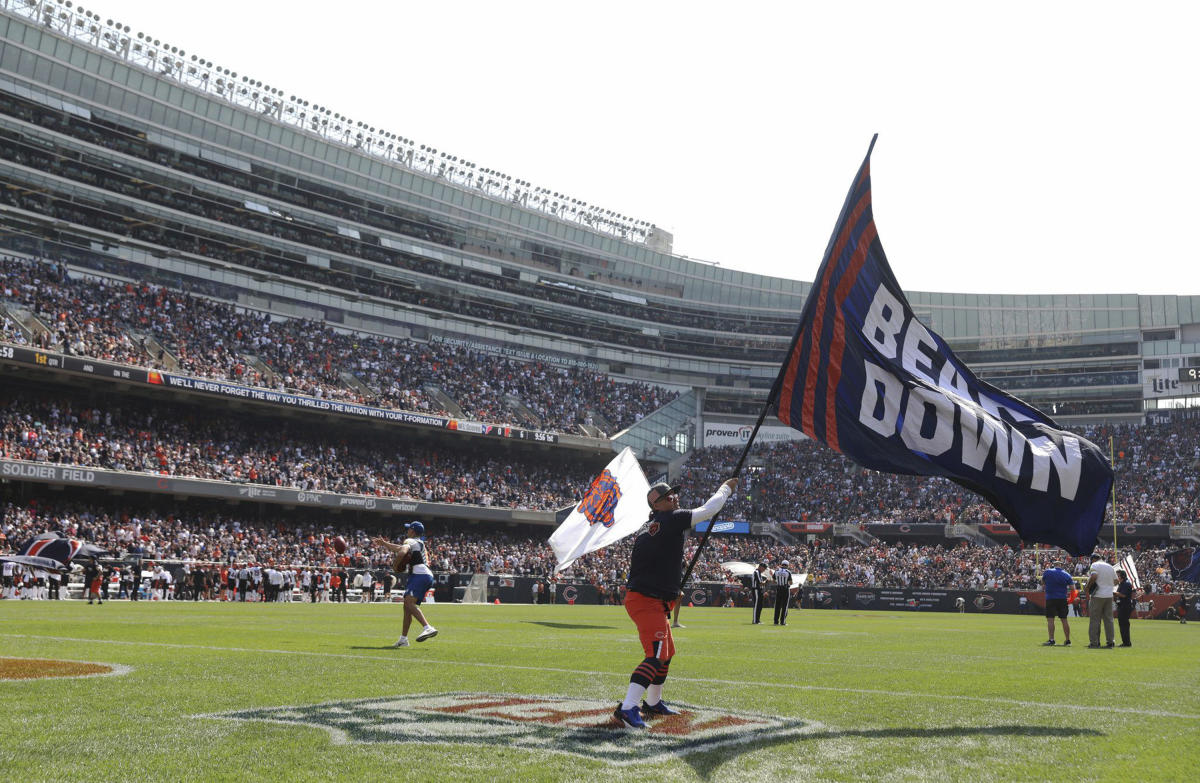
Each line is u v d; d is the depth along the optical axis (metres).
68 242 62.75
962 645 20.94
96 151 63.97
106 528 48.78
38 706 8.02
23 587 38.81
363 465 65.38
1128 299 93.50
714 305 97.19
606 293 92.06
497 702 8.70
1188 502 70.25
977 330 96.75
